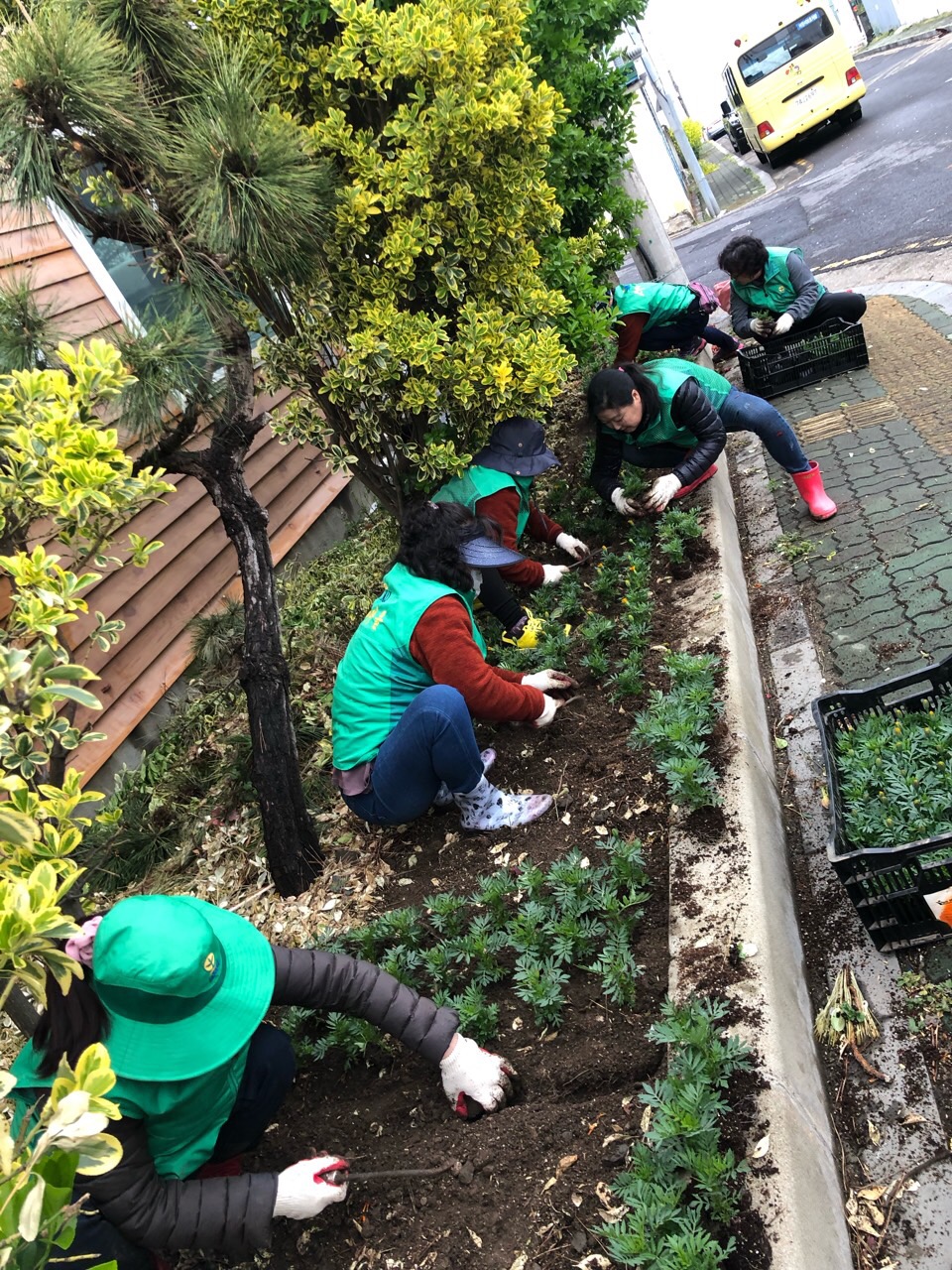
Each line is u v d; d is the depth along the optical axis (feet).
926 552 13.79
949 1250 6.30
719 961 7.86
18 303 10.16
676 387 14.34
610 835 10.03
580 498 17.71
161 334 10.05
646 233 26.20
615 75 19.26
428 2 11.76
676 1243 5.60
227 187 9.87
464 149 12.09
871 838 8.76
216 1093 6.57
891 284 26.08
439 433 13.70
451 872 10.58
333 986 7.35
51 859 5.91
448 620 10.12
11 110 9.22
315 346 13.01
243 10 12.29
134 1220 6.04
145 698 18.57
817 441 18.69
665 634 12.73
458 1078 7.51
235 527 11.29
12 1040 11.88
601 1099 7.32
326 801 12.97
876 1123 7.27
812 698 12.05
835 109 57.88
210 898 12.35
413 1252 6.77
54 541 16.63
